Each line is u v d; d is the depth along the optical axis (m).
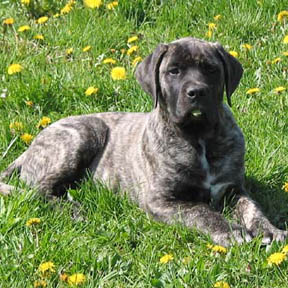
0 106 9.15
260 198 7.51
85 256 6.30
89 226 6.93
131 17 10.75
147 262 6.25
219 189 7.40
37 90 9.15
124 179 7.76
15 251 6.41
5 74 9.77
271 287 5.86
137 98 9.10
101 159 8.01
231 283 5.94
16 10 11.27
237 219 7.09
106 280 6.08
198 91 6.88
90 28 10.36
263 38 9.91
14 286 5.98
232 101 8.81
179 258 6.34
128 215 7.09
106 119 8.28
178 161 7.30
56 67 9.77
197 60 7.11
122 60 9.95
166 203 7.33
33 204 7.22
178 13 10.55
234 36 10.04
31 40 10.53
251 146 8.12
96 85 9.20
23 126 8.62
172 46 7.27
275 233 6.61
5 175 8.02
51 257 6.30
